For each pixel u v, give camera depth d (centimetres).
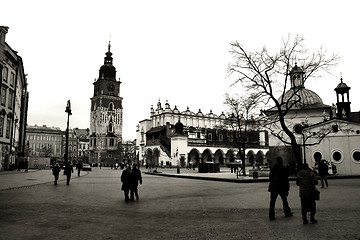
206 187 2175
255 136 9531
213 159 8556
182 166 7694
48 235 755
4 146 4244
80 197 1527
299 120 4641
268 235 754
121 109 12925
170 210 1140
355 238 716
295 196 1614
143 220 948
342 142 3912
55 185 2242
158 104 9962
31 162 5975
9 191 1769
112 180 2916
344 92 5203
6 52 4019
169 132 8669
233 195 1648
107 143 12325
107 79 12850
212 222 917
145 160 9075
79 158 15212
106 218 979
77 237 738
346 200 1392
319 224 874
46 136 14975
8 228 830
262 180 2784
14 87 4550
